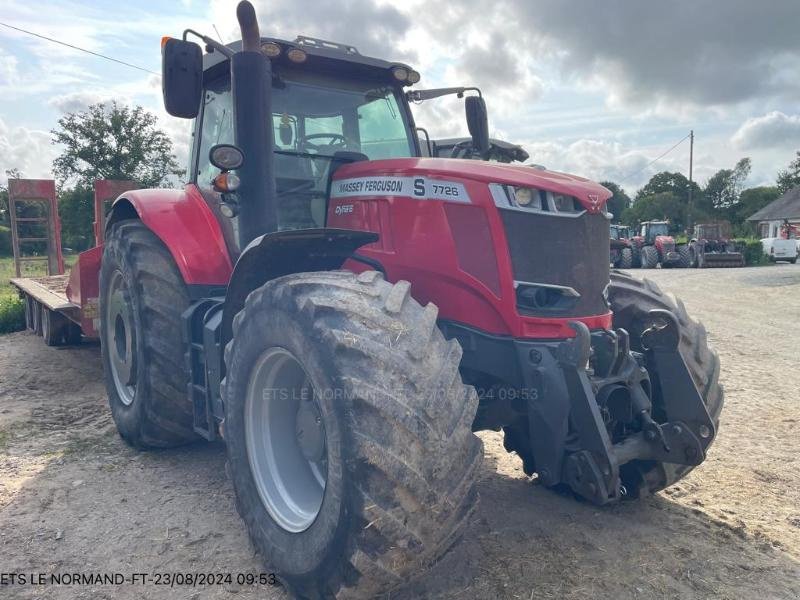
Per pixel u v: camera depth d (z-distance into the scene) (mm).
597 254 3271
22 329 9719
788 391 6422
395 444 2270
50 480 4008
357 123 4281
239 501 3057
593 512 3611
